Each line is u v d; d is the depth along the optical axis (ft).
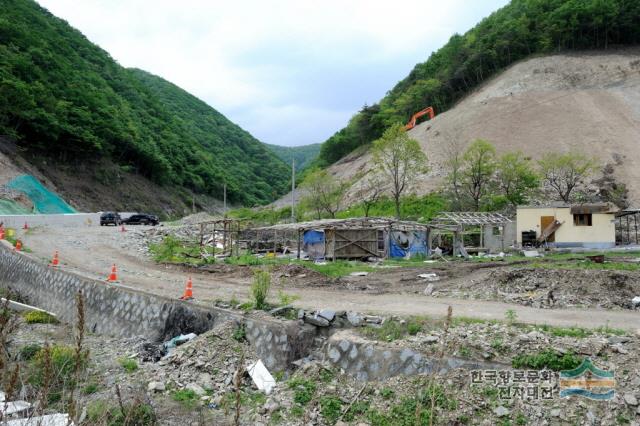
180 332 47.47
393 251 103.60
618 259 80.74
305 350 38.34
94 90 279.90
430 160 213.25
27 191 165.99
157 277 68.59
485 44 345.92
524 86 276.21
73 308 61.21
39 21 305.12
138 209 240.94
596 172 172.35
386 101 432.25
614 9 306.35
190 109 571.28
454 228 104.32
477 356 30.78
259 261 86.12
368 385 31.83
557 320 37.42
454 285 58.03
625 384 26.89
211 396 34.09
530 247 112.37
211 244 122.11
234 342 40.24
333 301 48.14
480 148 157.89
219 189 369.09
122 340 49.75
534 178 158.81
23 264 79.20
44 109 209.77
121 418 26.35
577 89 260.62
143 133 310.86
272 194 465.47
